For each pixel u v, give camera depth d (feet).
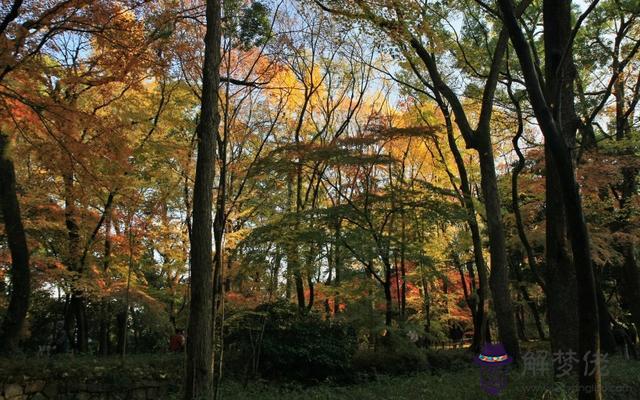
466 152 69.72
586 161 51.01
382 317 50.98
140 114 45.06
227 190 40.93
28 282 41.34
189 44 35.24
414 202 48.52
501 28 48.16
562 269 31.12
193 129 53.78
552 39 25.29
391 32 36.83
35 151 34.86
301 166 49.85
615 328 55.72
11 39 29.14
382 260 51.70
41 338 69.51
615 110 64.64
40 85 36.42
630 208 55.77
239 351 44.39
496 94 62.03
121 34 32.73
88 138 39.96
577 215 19.53
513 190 41.86
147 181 47.88
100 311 60.03
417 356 45.14
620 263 55.98
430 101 66.03
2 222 47.11
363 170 52.24
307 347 42.50
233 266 47.06
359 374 42.57
